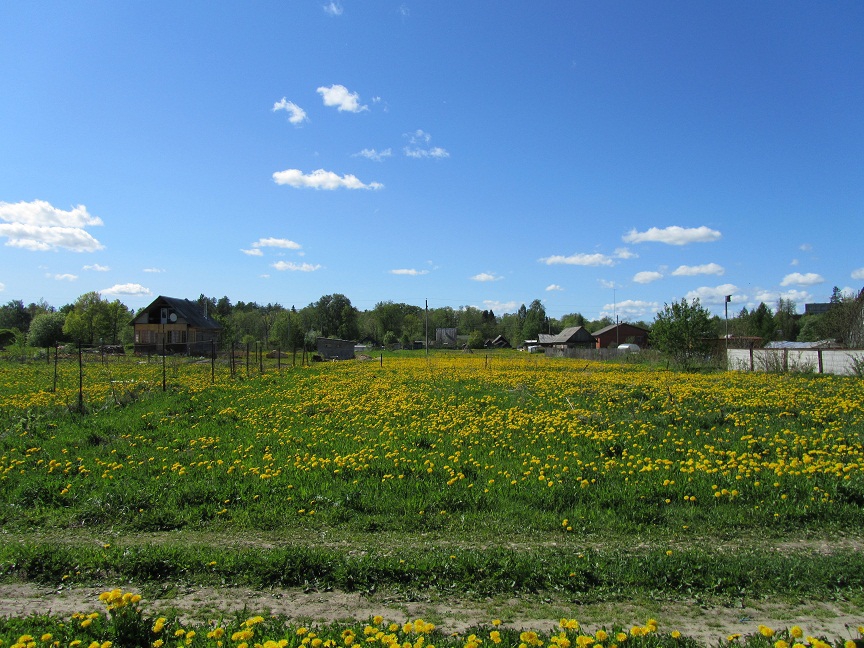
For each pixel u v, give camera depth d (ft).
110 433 51.31
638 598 20.26
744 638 17.34
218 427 54.13
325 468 38.22
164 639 17.43
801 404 61.05
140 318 231.30
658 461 37.14
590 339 327.26
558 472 35.94
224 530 28.25
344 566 22.18
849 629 17.72
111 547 25.30
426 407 65.21
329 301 434.30
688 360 135.44
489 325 469.98
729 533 26.45
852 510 28.02
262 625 17.93
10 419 58.75
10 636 17.42
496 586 21.12
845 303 155.84
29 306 401.90
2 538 27.63
